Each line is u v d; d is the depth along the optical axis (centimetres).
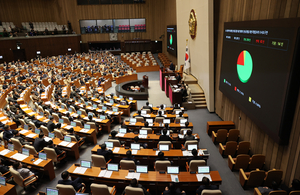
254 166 739
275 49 633
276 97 635
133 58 3291
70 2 3712
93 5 3738
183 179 608
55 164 842
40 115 1189
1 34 2798
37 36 3200
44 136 916
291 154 614
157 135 905
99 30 3891
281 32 602
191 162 636
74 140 874
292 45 554
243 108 873
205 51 1373
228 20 1070
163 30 3819
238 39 899
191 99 1449
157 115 1098
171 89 1470
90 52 3925
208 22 1241
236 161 740
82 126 1020
